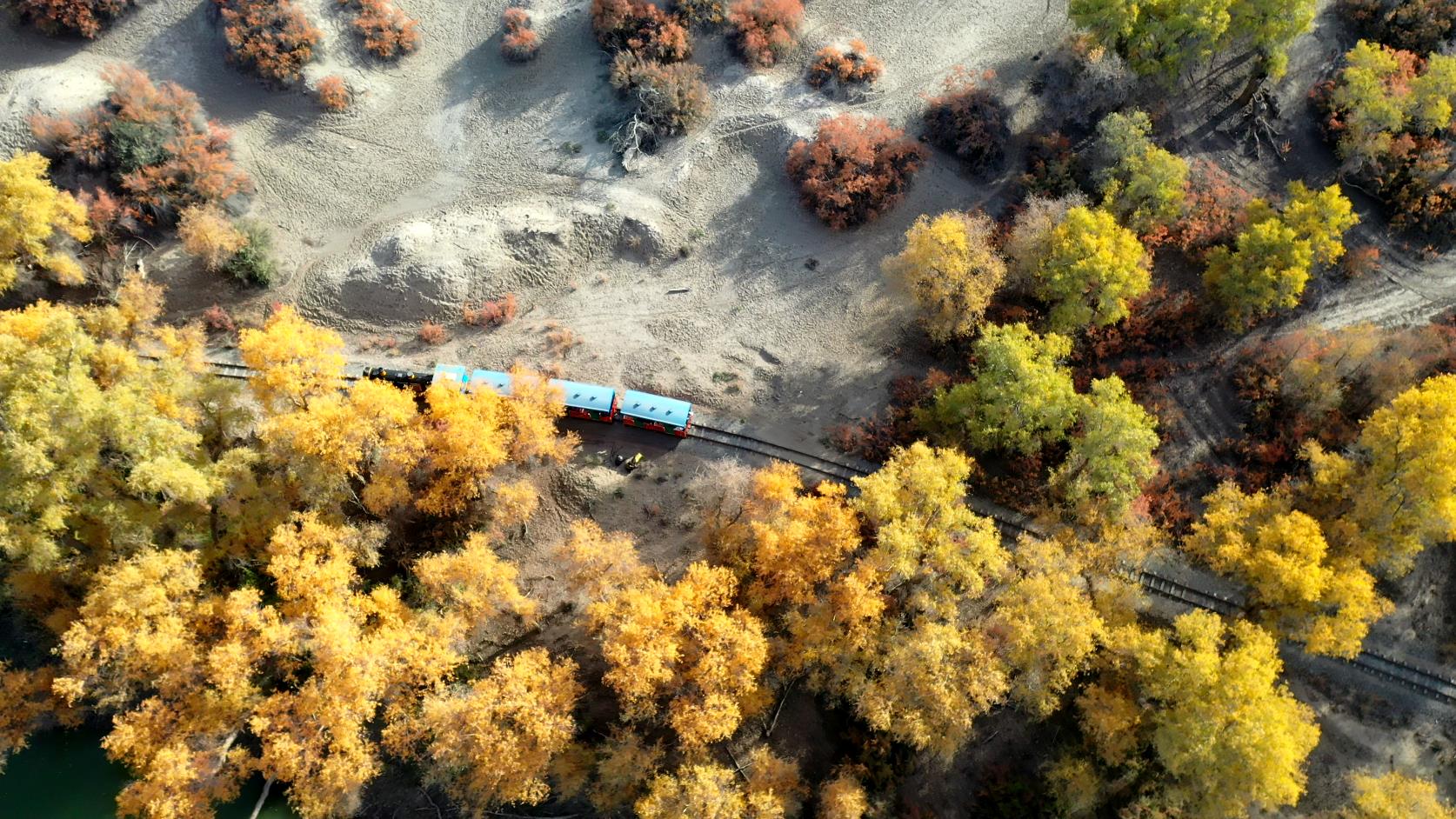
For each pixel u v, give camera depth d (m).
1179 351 81.19
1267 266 74.38
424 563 61.38
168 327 71.25
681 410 76.31
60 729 65.50
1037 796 66.31
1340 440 74.62
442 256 82.44
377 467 66.25
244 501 63.41
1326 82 89.75
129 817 62.97
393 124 90.31
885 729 63.06
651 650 57.28
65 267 74.56
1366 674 70.06
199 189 80.69
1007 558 64.00
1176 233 83.81
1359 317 81.56
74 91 84.19
